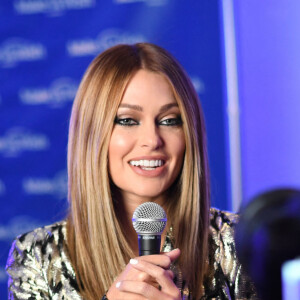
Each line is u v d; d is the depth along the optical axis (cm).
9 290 570
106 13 1512
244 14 1417
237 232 139
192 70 1449
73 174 551
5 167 1574
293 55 1388
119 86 503
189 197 547
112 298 426
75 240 572
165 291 404
